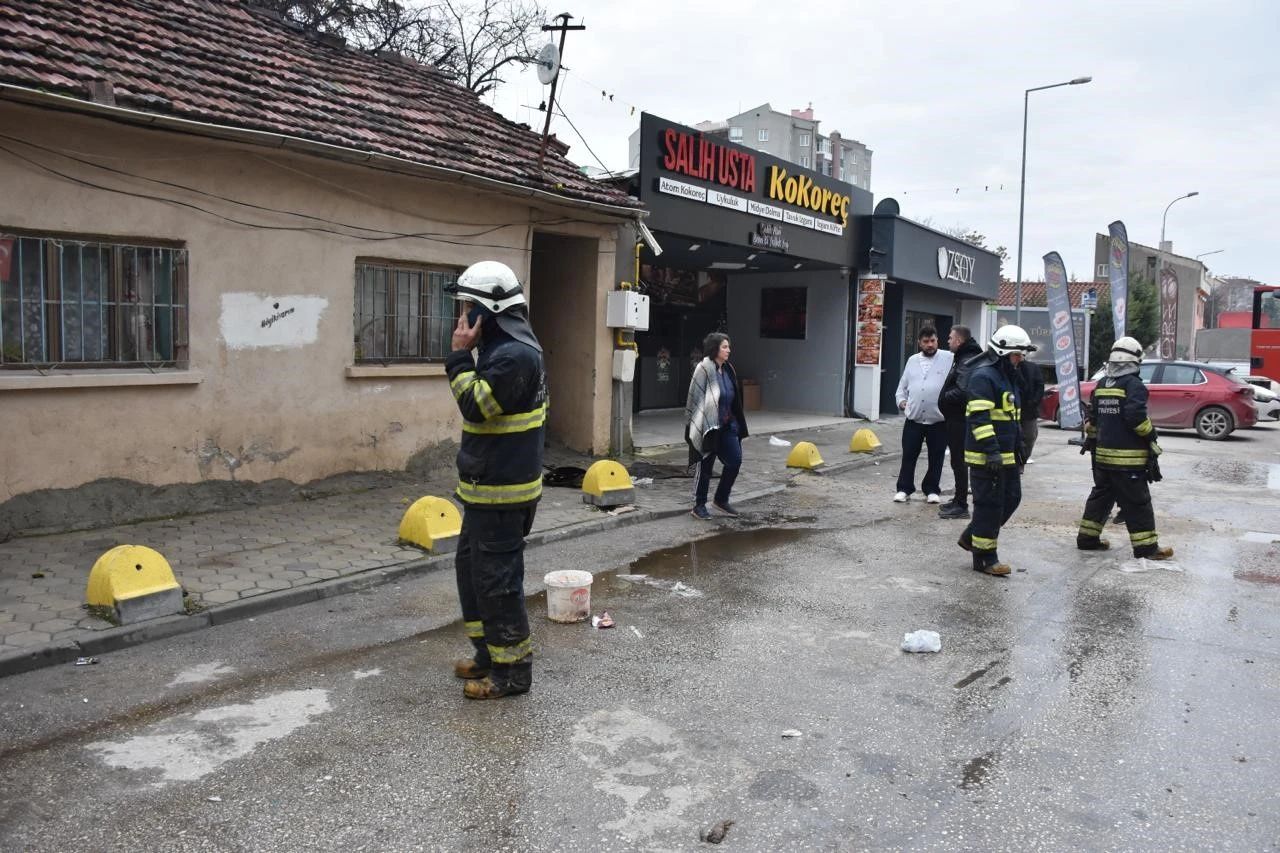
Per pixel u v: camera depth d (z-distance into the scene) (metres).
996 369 7.22
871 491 11.22
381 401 9.45
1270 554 8.02
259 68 9.20
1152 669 5.17
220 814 3.49
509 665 4.61
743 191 14.97
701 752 4.07
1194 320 61.25
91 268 7.23
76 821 3.42
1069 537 8.68
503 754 4.02
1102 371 8.23
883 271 18.94
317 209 8.67
